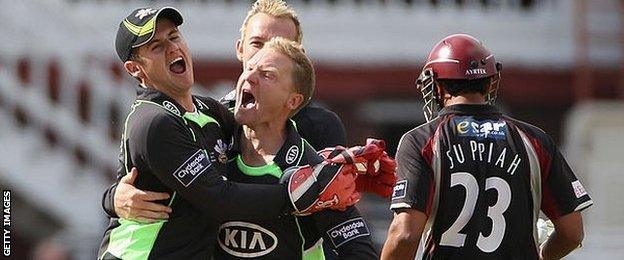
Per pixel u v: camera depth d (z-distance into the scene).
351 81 58.88
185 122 20.78
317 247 21.36
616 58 58.88
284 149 21.06
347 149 20.95
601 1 59.22
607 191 53.19
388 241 22.11
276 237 20.91
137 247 20.66
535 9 60.03
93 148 51.44
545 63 59.59
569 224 22.66
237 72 58.00
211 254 20.94
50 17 52.41
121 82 51.44
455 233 22.08
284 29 23.86
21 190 51.47
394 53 58.91
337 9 59.00
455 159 22.11
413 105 59.25
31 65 51.91
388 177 21.31
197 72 57.75
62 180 51.56
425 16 59.22
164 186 20.72
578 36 59.34
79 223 51.41
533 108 60.06
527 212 22.20
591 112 54.31
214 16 58.03
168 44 20.94
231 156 21.36
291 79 20.92
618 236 46.22
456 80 22.64
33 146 51.72
